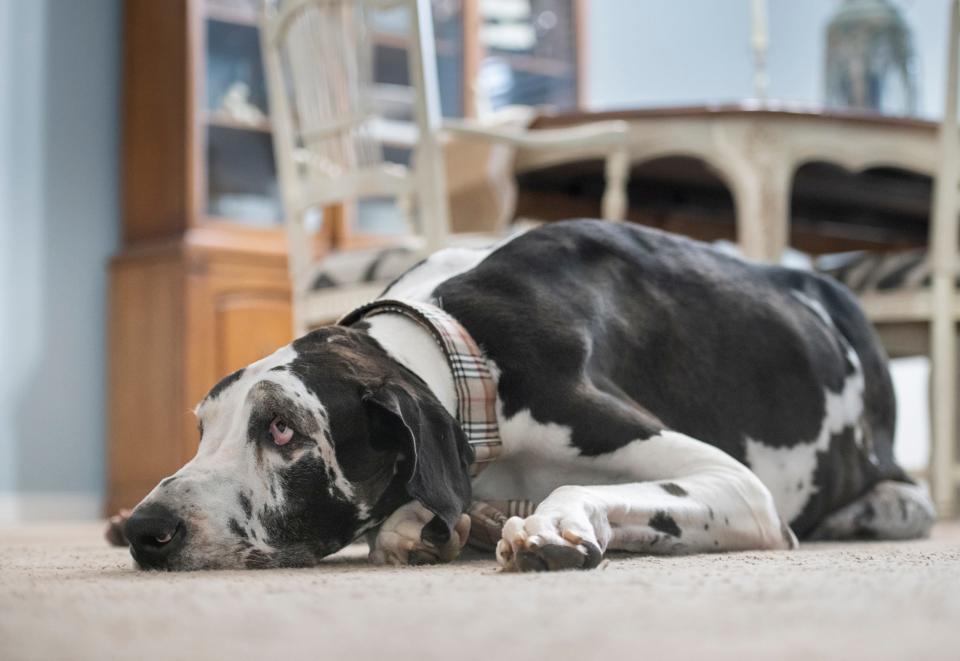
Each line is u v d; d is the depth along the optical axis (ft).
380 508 4.56
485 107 15.66
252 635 2.43
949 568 3.95
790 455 6.09
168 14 13.64
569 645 2.23
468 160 9.64
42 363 13.66
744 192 9.38
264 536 4.34
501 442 4.97
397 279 5.64
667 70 19.52
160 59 13.71
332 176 9.02
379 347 4.75
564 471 5.10
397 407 4.35
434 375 4.80
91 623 2.64
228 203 13.73
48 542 7.29
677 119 9.46
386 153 14.92
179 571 4.23
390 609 2.81
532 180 10.52
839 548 5.54
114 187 14.26
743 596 3.01
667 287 5.88
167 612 2.81
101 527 10.79
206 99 13.65
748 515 4.91
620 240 5.92
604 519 4.40
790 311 6.38
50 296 13.78
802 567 4.02
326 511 4.43
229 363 13.23
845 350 6.62
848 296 7.00
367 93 8.79
